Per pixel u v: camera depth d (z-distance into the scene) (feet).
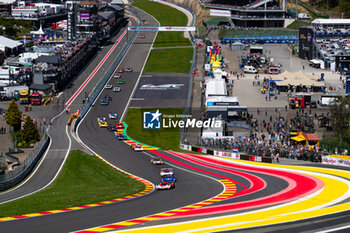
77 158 440.04
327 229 245.24
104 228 247.50
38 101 633.61
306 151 453.99
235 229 245.65
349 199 305.73
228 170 414.21
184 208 284.41
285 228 246.88
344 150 455.63
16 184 376.27
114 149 480.23
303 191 333.42
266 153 456.04
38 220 262.67
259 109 594.24
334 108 513.04
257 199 308.19
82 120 578.25
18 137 508.94
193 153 477.77
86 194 332.80
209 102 556.10
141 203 299.17
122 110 614.75
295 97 597.93
